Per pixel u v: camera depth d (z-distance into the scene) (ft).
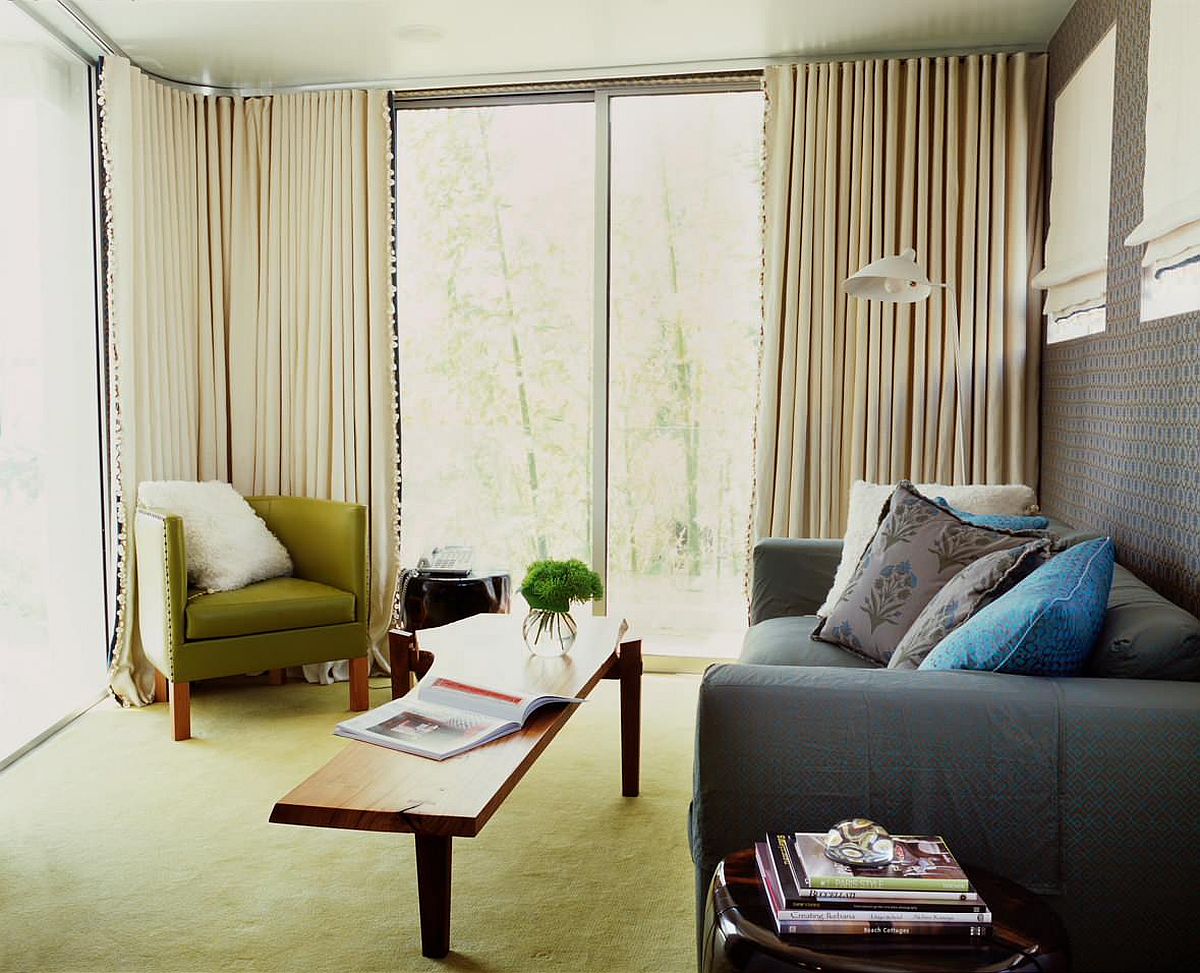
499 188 15.39
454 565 14.48
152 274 14.05
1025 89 13.33
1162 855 5.96
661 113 14.87
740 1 12.04
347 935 7.81
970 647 6.71
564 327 15.34
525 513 15.62
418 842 7.44
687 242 14.89
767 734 6.22
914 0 12.00
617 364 15.16
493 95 15.24
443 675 9.34
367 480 15.33
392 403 15.34
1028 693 6.13
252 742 12.24
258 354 15.34
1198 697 6.09
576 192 15.20
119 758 11.68
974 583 7.86
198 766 11.43
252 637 12.62
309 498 14.52
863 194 13.80
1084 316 11.60
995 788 6.06
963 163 13.65
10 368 11.93
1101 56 10.83
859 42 13.41
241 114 15.17
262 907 8.24
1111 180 10.21
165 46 13.56
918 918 4.84
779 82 13.96
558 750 11.98
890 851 5.08
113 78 13.44
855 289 12.21
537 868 8.96
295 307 15.31
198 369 15.12
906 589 9.39
